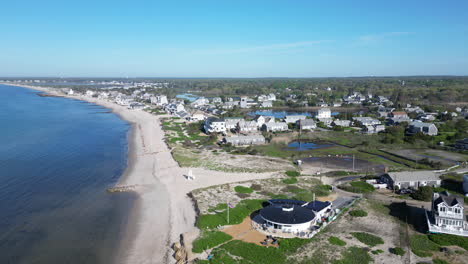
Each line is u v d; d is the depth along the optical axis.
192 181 84.75
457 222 55.84
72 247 52.03
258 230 57.16
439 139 139.50
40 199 71.12
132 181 84.56
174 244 52.75
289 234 55.62
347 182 84.94
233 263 46.06
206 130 163.25
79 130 159.38
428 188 74.56
